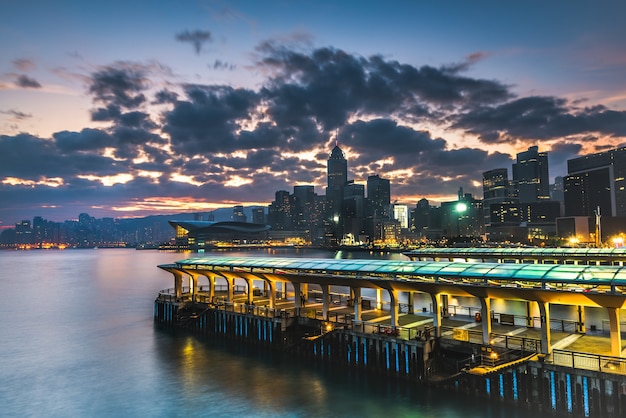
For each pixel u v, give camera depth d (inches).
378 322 2422.5
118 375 2370.8
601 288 1637.6
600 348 1813.5
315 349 2431.1
